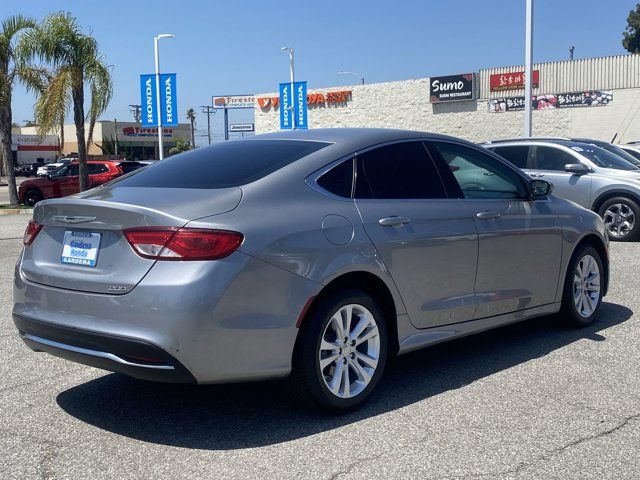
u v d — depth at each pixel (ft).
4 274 31.01
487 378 16.24
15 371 17.17
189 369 12.09
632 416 13.85
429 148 16.70
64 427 13.69
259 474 11.59
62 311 13.08
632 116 99.55
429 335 15.64
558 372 16.57
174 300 11.94
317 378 13.44
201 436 13.19
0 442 13.01
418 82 119.65
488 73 112.06
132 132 278.87
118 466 11.96
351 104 128.88
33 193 78.84
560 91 105.40
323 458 12.16
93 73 67.77
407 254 14.92
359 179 14.96
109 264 12.75
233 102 212.64
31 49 66.44
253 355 12.60
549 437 12.91
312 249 13.29
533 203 18.53
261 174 14.02
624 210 38.45
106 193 14.26
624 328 20.44
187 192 13.46
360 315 14.29
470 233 16.30
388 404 14.69
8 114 76.33
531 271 18.19
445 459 12.04
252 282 12.48
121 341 12.19
